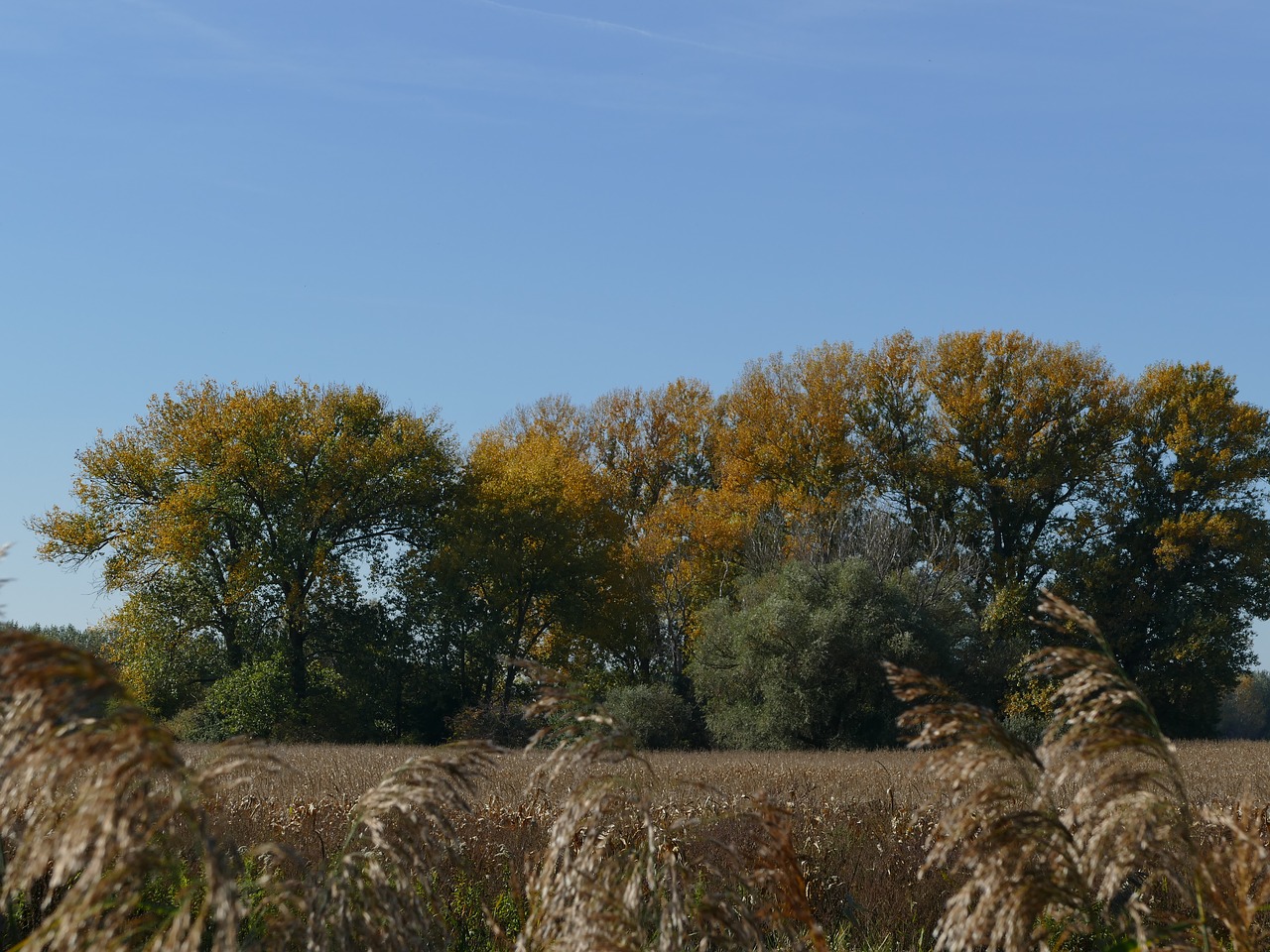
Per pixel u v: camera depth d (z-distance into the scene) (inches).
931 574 1784.0
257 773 109.0
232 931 91.7
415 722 1999.3
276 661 1764.3
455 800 131.8
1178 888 121.4
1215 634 1808.6
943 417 2075.5
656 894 136.3
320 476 1888.5
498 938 172.4
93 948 93.5
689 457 2596.0
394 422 1999.3
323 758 932.0
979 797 119.5
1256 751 1219.2
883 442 2108.8
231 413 1840.6
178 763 92.9
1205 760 1022.4
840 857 263.0
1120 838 116.3
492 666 1939.0
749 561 1967.3
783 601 1654.8
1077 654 121.0
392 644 1907.0
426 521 1990.7
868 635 1581.0
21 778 93.1
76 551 1775.3
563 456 2377.0
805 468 2133.4
